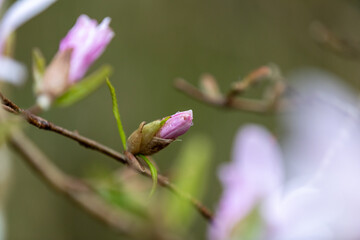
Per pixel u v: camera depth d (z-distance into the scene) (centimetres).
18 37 127
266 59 149
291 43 146
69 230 126
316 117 60
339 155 57
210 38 149
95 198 69
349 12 138
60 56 56
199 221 116
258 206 57
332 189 56
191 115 50
